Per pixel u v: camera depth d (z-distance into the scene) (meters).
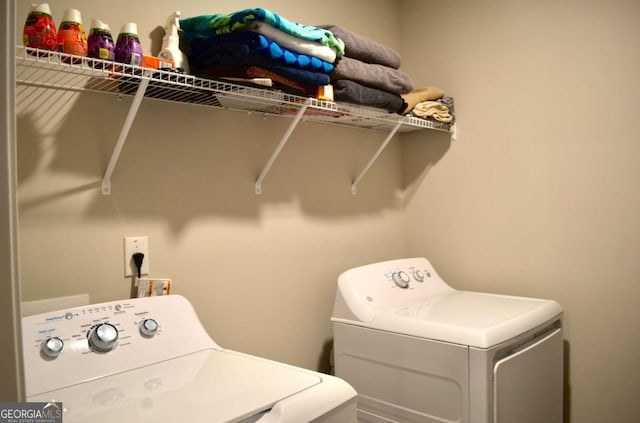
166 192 1.44
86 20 1.28
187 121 1.50
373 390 1.61
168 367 1.13
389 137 2.00
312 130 1.91
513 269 1.98
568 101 1.82
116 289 1.33
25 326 1.03
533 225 1.92
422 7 2.28
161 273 1.42
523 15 1.94
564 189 1.83
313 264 1.90
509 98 1.98
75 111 1.26
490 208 2.04
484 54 2.05
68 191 1.24
